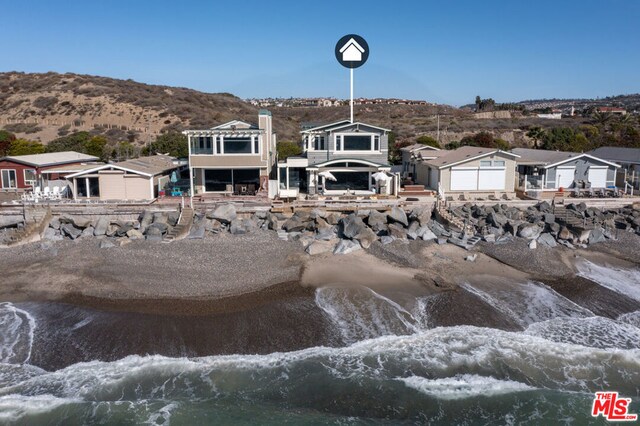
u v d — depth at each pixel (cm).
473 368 2266
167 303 2830
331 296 2919
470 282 3167
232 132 4716
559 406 2027
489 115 14562
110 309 2766
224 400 2066
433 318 2706
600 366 2294
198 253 3494
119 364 2289
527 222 4094
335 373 2230
